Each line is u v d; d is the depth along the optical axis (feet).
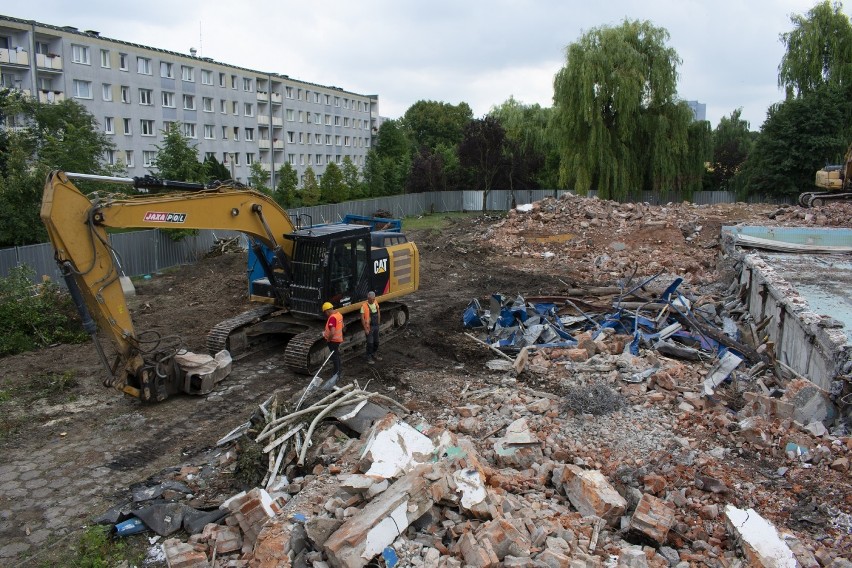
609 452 28.50
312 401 31.60
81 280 31.42
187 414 35.24
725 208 102.53
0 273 61.93
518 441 27.94
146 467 29.40
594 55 131.34
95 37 129.29
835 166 105.70
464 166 172.24
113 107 135.03
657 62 134.21
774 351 43.86
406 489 21.61
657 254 81.51
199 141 160.56
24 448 31.17
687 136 140.56
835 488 25.61
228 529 23.31
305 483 25.86
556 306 52.44
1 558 22.80
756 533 22.09
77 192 30.68
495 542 20.24
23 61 116.26
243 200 39.11
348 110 229.66
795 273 54.75
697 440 29.94
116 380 34.06
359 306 44.60
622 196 137.90
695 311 51.06
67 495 26.94
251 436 29.63
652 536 22.33
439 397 36.94
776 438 29.63
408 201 159.02
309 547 21.12
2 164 76.13
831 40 138.92
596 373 39.60
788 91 145.79
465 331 51.13
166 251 79.56
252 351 45.27
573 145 138.41
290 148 196.44
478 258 87.25
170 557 21.40
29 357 44.88
